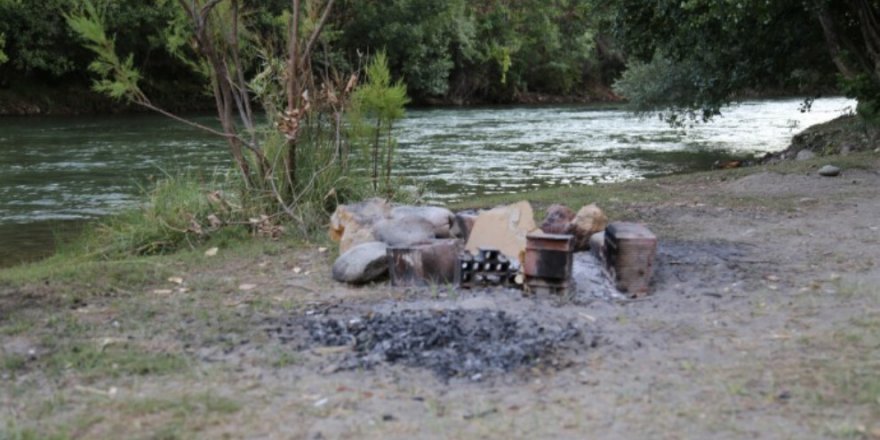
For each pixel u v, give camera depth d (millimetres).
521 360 4602
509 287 6230
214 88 8961
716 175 13508
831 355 4594
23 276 6613
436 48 42719
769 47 18047
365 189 9156
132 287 6406
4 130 25812
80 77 36344
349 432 3715
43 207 12836
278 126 8570
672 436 3623
